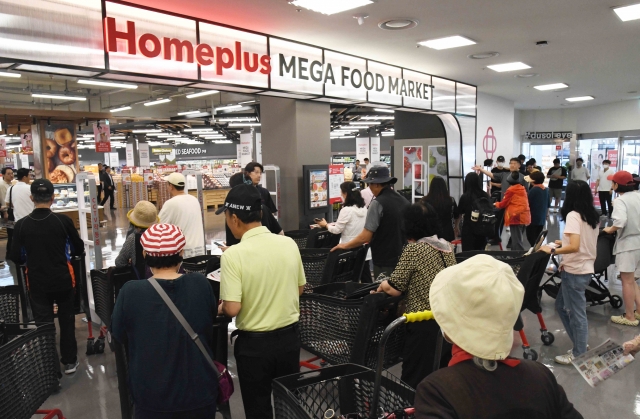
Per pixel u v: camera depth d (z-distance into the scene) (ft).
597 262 17.19
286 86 20.75
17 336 8.34
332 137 119.03
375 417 5.32
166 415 6.18
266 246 7.47
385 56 24.77
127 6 15.31
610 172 46.65
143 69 15.66
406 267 8.37
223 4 16.12
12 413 7.77
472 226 19.47
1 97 54.24
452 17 18.24
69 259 13.83
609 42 22.45
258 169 16.85
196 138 106.22
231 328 15.87
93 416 10.54
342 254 12.29
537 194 23.93
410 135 37.93
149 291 6.25
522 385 3.72
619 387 11.56
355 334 8.87
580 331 12.50
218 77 17.92
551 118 56.13
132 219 11.74
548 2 16.67
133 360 6.21
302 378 6.39
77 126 68.95
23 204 23.67
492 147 41.86
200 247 15.02
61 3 13.83
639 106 46.32
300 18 17.90
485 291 3.59
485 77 31.55
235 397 11.23
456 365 3.79
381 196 12.84
